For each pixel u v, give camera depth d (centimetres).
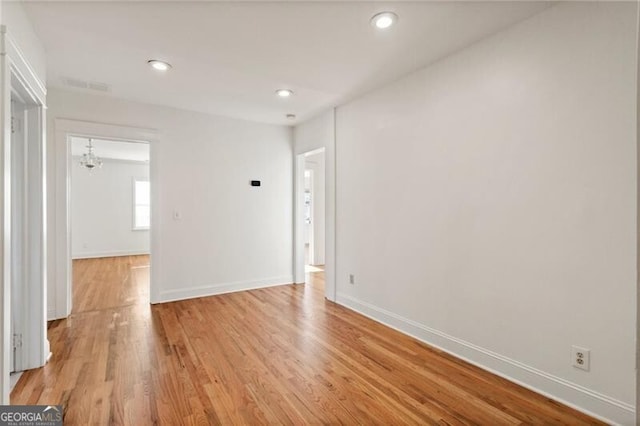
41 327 234
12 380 216
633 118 167
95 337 289
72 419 178
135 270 602
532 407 191
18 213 226
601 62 177
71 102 341
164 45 244
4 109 160
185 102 379
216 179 434
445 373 230
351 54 258
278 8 198
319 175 677
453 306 259
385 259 326
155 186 391
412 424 176
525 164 210
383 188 328
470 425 175
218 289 437
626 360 171
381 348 271
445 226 264
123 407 189
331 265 407
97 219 772
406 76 299
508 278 221
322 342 282
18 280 227
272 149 479
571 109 188
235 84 323
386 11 201
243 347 271
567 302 192
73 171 746
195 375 225
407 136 299
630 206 168
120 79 310
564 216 192
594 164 180
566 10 190
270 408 189
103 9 198
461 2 192
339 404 194
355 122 365
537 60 203
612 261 175
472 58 242
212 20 211
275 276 486
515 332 218
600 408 179
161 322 328
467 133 246
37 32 222
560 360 196
